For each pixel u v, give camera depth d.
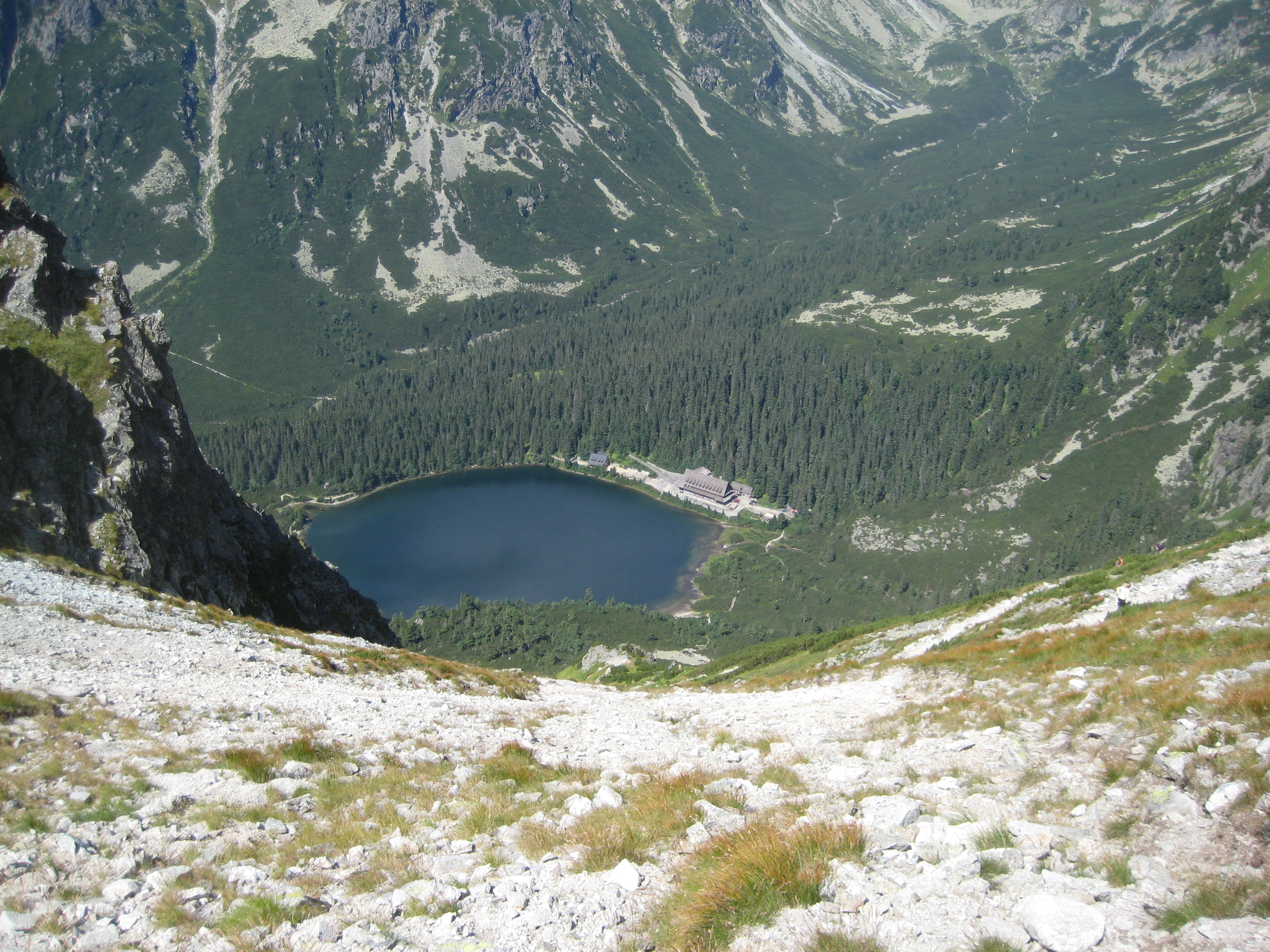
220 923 11.81
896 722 26.08
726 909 11.22
